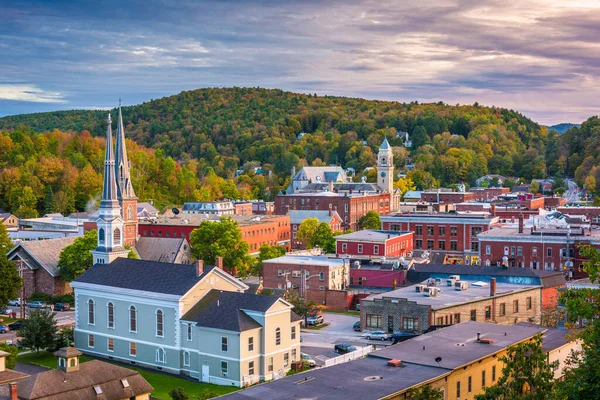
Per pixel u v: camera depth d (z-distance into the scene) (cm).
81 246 14912
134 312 10381
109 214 13375
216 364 9438
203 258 16388
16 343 11194
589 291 5369
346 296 13712
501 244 16538
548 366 5925
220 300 9844
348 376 6731
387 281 13988
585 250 5562
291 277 14212
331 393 6222
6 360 8912
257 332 9419
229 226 16362
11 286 12900
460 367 7031
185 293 9819
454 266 13762
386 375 6762
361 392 6238
